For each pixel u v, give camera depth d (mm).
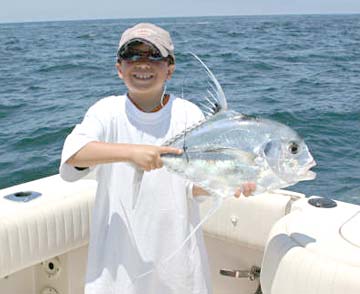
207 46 33094
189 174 1892
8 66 24031
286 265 1841
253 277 2770
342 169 7922
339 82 17516
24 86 17328
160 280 2135
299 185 7176
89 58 27047
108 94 14953
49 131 10102
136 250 2121
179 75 17609
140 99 2127
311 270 1765
